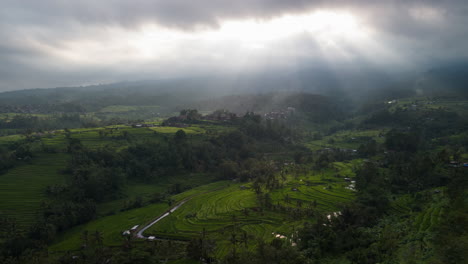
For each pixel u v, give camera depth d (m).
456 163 147.38
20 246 95.75
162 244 94.62
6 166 142.12
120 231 110.94
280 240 84.00
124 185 157.38
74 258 90.69
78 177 138.50
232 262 74.12
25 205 119.81
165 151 186.12
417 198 114.88
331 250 81.75
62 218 114.94
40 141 176.38
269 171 177.12
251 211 120.31
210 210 125.69
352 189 137.38
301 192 137.88
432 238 70.75
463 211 78.31
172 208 133.25
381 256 71.38
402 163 161.12
